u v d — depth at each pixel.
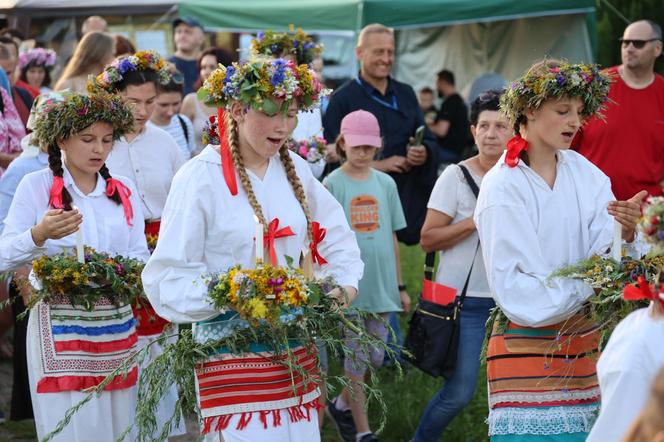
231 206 4.33
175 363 4.35
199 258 4.34
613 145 8.26
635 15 16.47
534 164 4.68
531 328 4.62
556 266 4.60
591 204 4.69
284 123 4.29
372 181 6.78
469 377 5.89
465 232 5.86
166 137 6.54
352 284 4.60
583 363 4.64
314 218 4.71
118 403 5.31
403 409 6.98
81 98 5.21
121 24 15.45
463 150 16.03
